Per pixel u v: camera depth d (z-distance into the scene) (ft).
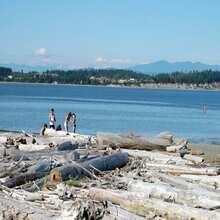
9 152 105.50
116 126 243.19
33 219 56.85
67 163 86.17
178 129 241.14
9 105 385.29
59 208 62.23
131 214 56.70
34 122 246.68
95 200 61.87
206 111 400.88
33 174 81.15
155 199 64.75
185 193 68.03
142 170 93.61
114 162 95.04
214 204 65.10
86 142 128.77
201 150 148.05
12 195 68.69
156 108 422.41
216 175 93.56
